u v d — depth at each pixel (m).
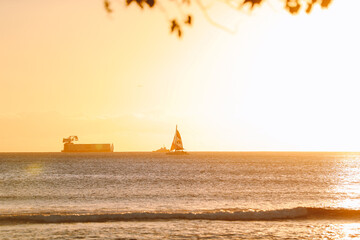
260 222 52.31
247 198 78.06
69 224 50.75
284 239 43.25
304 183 111.50
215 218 54.66
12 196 83.25
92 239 43.03
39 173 158.25
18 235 45.00
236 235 44.94
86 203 72.12
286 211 56.28
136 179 127.06
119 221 52.69
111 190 94.62
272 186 102.56
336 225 50.31
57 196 82.88
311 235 45.12
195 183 112.06
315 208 56.75
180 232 46.22
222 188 97.69
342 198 77.81
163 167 199.38
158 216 54.88
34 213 60.88
